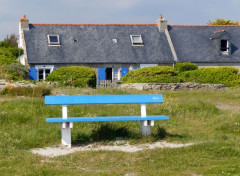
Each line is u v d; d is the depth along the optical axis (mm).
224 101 22828
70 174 8789
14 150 10352
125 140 11797
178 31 46969
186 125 14398
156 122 14227
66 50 42031
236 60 45000
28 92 20516
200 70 35906
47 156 10164
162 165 9531
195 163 9695
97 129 12242
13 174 8680
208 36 47094
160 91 27562
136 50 43688
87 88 28281
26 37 42125
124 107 16922
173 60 43438
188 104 17188
